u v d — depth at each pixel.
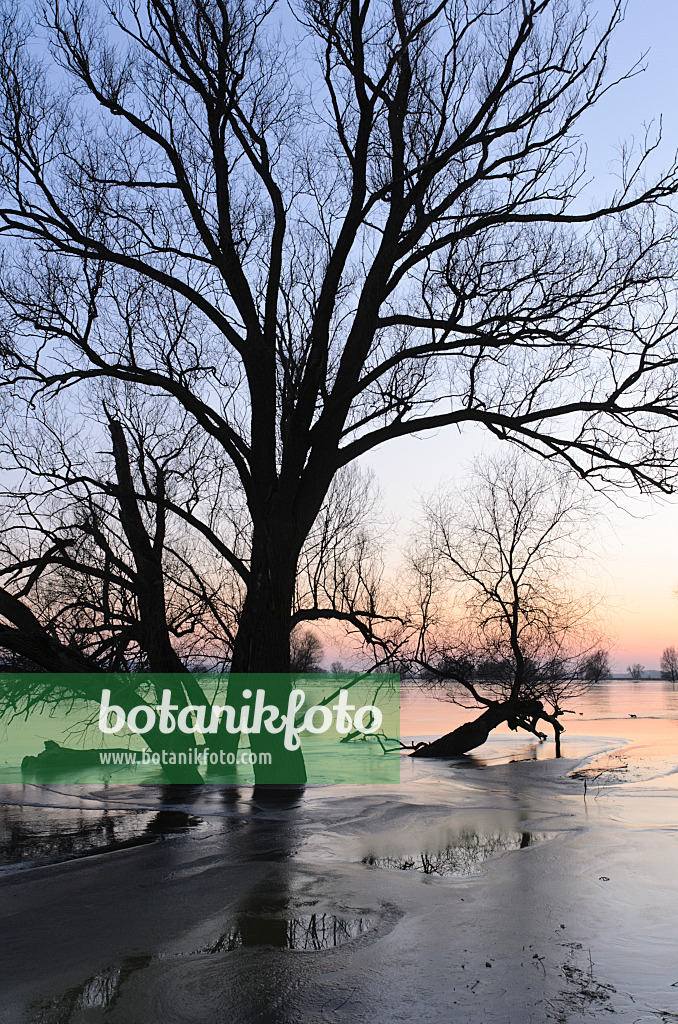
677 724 36.78
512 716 24.77
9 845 10.80
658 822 12.09
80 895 7.95
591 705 55.97
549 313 15.20
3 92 14.43
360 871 8.75
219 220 16.14
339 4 15.05
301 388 15.20
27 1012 5.11
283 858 9.45
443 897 7.69
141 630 15.56
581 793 15.54
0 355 14.50
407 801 14.08
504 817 12.48
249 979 5.61
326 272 15.41
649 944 6.29
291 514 15.08
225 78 15.29
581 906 7.36
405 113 15.66
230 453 15.64
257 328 15.74
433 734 30.66
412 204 15.38
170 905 7.50
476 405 16.67
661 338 14.84
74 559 15.40
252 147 15.73
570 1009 5.04
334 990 5.39
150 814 13.20
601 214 14.92
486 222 14.96
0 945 6.44
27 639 14.20
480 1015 4.97
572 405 15.30
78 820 12.75
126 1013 5.08
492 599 25.34
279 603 14.85
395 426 15.56
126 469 16.83
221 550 15.47
